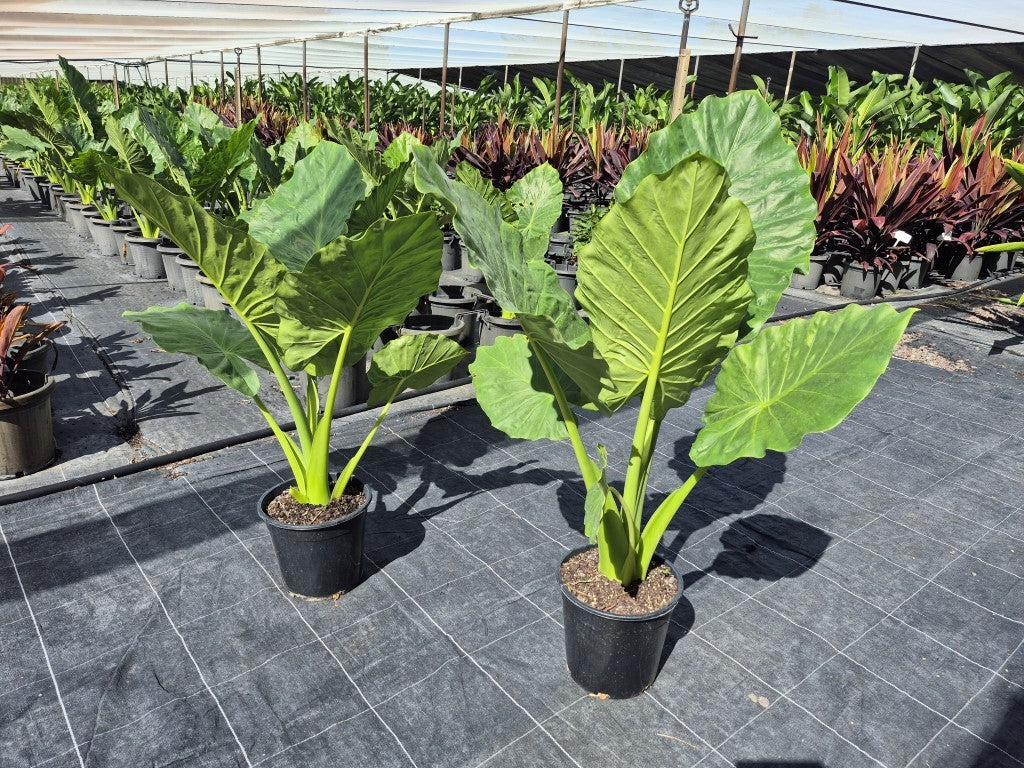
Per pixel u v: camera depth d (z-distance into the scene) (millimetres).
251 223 2709
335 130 3615
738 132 2145
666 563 2283
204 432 3877
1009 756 2041
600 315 1856
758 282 2092
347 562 2537
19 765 1906
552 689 2213
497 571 2764
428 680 2230
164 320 2621
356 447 3721
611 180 8828
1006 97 8070
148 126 4871
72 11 6094
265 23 7500
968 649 2455
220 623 2434
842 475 3613
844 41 9812
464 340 4840
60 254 7965
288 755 1967
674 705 2170
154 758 1940
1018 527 3201
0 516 2967
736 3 6914
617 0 5332
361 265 1992
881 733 2104
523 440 3887
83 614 2443
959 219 7348
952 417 4336
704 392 4637
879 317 1740
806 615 2588
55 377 4543
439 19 7090
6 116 8680
